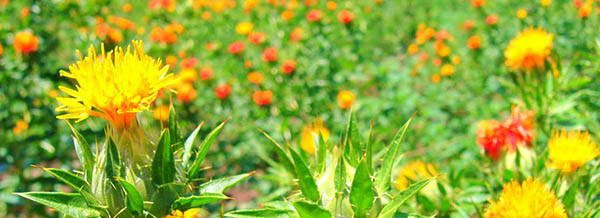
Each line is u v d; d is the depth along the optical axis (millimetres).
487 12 10773
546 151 2936
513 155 2984
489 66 8906
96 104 1797
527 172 2928
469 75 8688
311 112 7242
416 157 6520
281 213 1806
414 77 8875
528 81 3873
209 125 6668
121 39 7105
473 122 7379
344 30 9102
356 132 1943
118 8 10367
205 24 10234
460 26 10539
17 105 5895
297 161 1805
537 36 3844
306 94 7488
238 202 6277
